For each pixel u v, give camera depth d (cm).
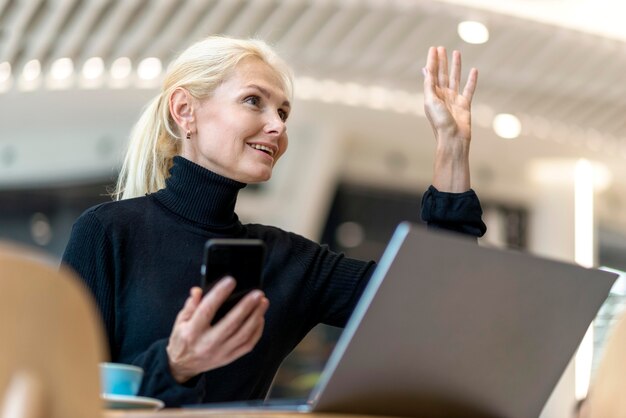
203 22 795
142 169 250
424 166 1112
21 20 773
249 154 235
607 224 1213
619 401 152
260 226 242
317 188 1042
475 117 995
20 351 119
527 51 866
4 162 1055
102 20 801
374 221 1162
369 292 150
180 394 175
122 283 222
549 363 172
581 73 908
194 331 170
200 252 227
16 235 1128
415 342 157
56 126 1011
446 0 787
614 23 833
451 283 156
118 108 938
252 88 237
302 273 237
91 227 225
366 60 880
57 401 122
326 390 155
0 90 886
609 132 1042
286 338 232
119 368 172
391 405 162
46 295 120
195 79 239
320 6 786
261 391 227
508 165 1134
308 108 970
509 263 159
